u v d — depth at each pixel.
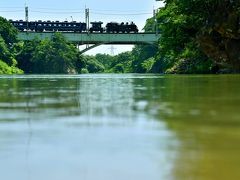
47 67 133.75
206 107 7.40
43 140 4.75
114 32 133.50
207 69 54.19
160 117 6.21
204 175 3.44
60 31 138.75
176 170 3.58
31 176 3.59
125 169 3.67
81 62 146.00
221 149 4.09
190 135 4.73
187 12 49.44
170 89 14.02
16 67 130.12
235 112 6.55
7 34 133.75
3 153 4.23
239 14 42.41
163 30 59.00
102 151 4.21
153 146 4.31
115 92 12.93
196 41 52.50
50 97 10.84
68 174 3.60
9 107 8.14
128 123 5.76
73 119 6.29
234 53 45.00
